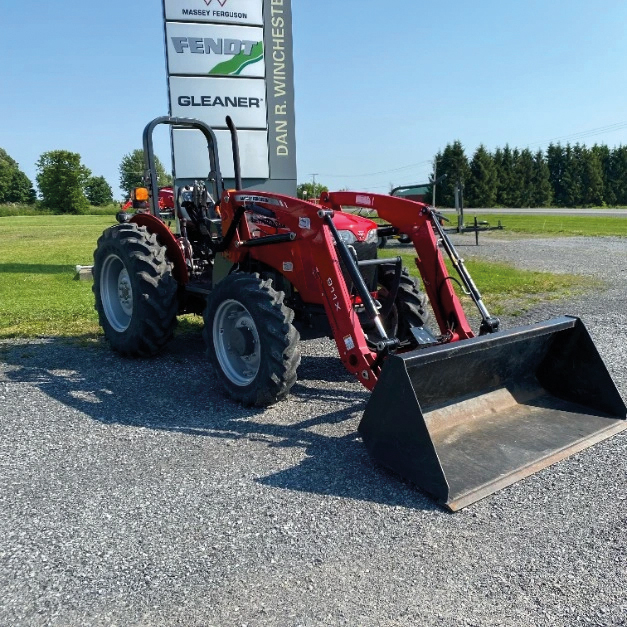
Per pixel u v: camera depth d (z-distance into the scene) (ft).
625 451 11.60
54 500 10.09
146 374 17.06
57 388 15.85
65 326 23.18
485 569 8.24
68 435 12.76
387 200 15.49
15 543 8.91
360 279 12.46
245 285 13.79
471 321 24.29
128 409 14.26
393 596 7.72
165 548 8.75
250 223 15.69
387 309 14.87
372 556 8.54
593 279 34.81
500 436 11.82
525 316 24.89
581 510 9.67
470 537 8.99
